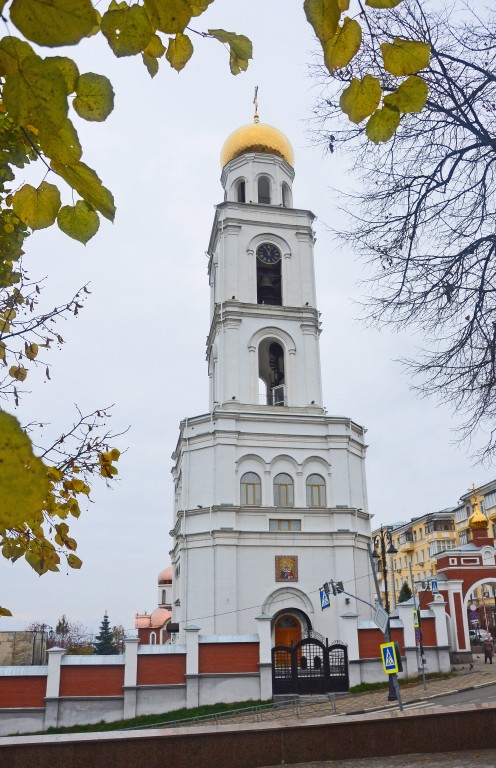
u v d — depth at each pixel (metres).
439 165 8.54
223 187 51.59
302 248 47.31
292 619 38.72
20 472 1.35
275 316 44.75
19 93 1.72
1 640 45.34
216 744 12.48
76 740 12.18
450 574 44.62
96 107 2.04
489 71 7.94
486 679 33.81
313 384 43.91
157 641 72.38
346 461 42.38
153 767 12.20
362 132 8.79
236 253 45.88
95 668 32.25
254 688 33.22
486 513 75.31
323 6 2.22
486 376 9.50
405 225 9.10
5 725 30.77
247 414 41.72
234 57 2.79
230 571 38.09
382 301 9.61
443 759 12.13
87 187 1.94
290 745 12.60
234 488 40.31
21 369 6.43
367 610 40.19
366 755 12.68
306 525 40.41
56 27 1.60
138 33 2.19
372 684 34.69
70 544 5.04
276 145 50.09
